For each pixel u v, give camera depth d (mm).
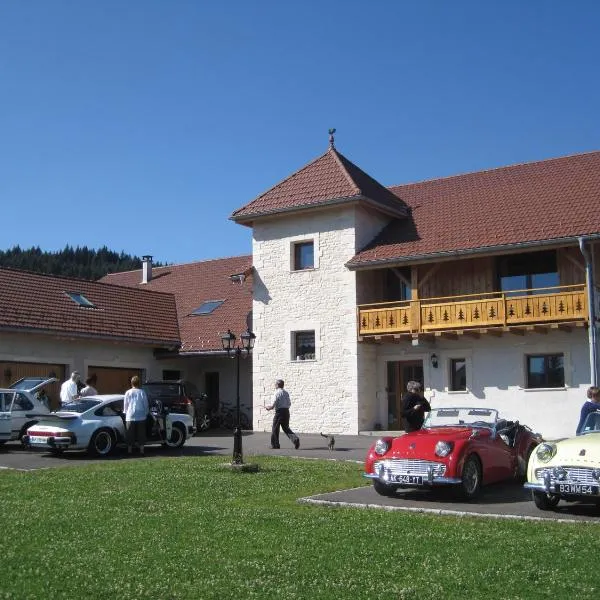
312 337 26031
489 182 27000
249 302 30109
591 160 25781
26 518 9375
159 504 10531
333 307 25406
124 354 27609
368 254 24703
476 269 24172
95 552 7621
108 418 17281
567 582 6613
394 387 25312
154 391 23203
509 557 7453
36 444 16688
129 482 12625
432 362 24219
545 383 22625
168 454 17828
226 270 33844
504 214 24094
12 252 83500
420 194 28094
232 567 7062
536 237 21875
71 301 26891
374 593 6312
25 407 18828
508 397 22875
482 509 10484
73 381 19844
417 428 14273
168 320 30203
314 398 25500
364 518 9609
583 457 9828
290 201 26250
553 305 21375
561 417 22000
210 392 29891
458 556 7520
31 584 6469
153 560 7305
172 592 6293
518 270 23688
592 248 21562
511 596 6238
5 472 14086
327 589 6418
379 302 25938
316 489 12359
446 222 25109
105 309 27844
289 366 26109
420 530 8805
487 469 12047
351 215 25328
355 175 26750
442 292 24688
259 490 12070
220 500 11070
